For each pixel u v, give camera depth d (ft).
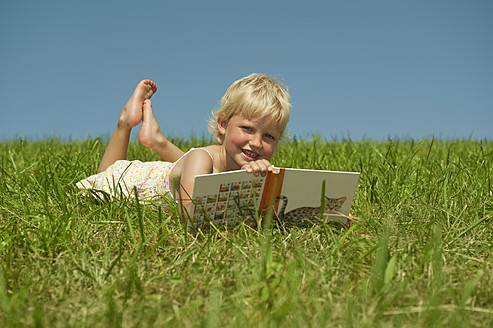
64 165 12.37
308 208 7.48
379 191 9.52
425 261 5.59
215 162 8.64
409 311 4.56
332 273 5.48
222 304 4.68
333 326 4.32
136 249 6.03
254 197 7.18
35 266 5.74
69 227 6.91
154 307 4.58
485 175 10.18
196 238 6.56
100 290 5.08
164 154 11.52
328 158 14.20
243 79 8.69
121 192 8.34
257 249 6.13
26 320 4.41
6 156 15.58
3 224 7.55
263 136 8.38
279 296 4.78
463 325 4.27
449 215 7.97
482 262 5.96
